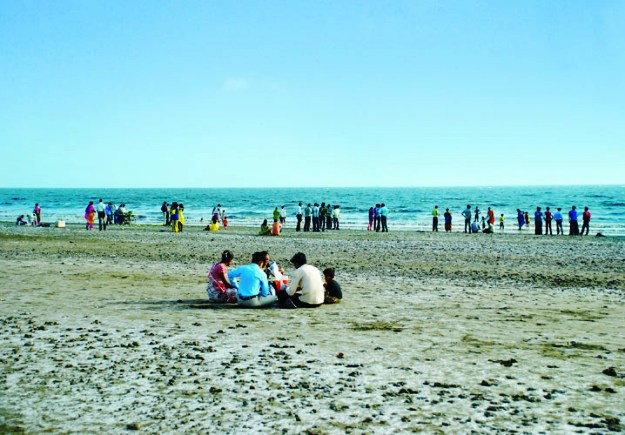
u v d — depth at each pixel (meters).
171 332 8.86
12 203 126.75
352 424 4.95
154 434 4.74
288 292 11.34
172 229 39.09
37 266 18.19
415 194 196.50
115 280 15.29
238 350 7.68
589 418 5.10
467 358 7.24
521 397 5.68
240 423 4.99
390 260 21.30
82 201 140.38
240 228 46.25
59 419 5.09
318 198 160.12
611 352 7.58
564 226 51.06
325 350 7.68
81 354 7.41
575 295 13.09
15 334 8.59
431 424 4.95
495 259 21.77
